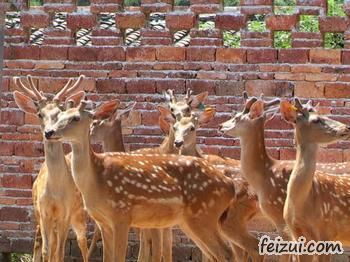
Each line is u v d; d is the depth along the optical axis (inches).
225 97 963.3
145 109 977.5
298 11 948.6
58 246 840.9
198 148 938.1
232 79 961.5
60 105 828.0
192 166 795.4
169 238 850.1
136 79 978.7
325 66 945.5
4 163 997.8
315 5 944.9
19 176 994.7
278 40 1175.6
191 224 794.8
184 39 1063.6
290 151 949.8
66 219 842.8
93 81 984.9
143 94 978.7
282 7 1000.9
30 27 994.1
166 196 780.6
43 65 992.9
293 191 730.2
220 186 796.6
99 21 990.4
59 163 826.8
